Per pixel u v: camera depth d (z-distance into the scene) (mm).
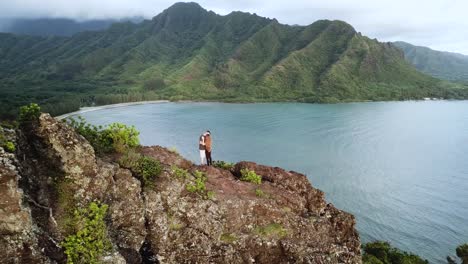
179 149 107188
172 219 12719
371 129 148750
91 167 11125
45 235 9203
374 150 109625
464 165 93500
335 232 15734
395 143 121562
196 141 119062
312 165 91375
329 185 75062
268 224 14086
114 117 180375
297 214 15555
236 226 13523
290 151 106688
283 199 15641
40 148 10555
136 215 11875
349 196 68625
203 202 13328
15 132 10148
